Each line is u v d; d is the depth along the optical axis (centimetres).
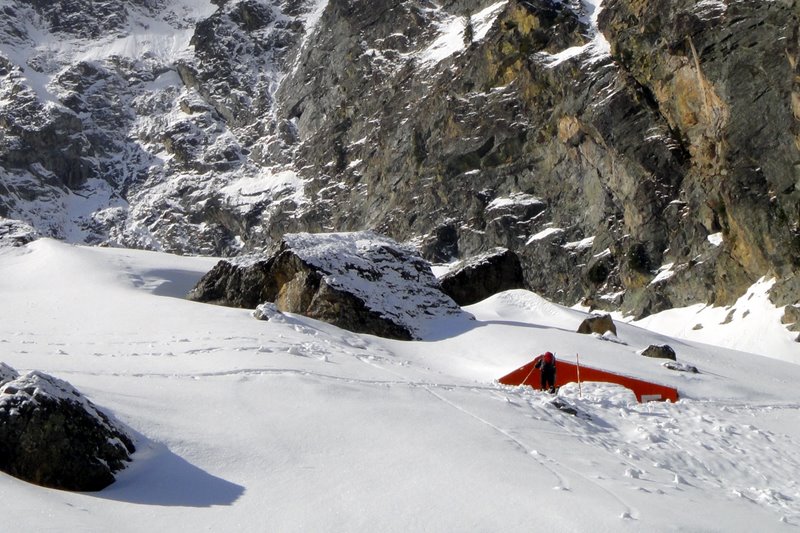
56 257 4075
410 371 2106
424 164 8412
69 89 13338
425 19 10594
